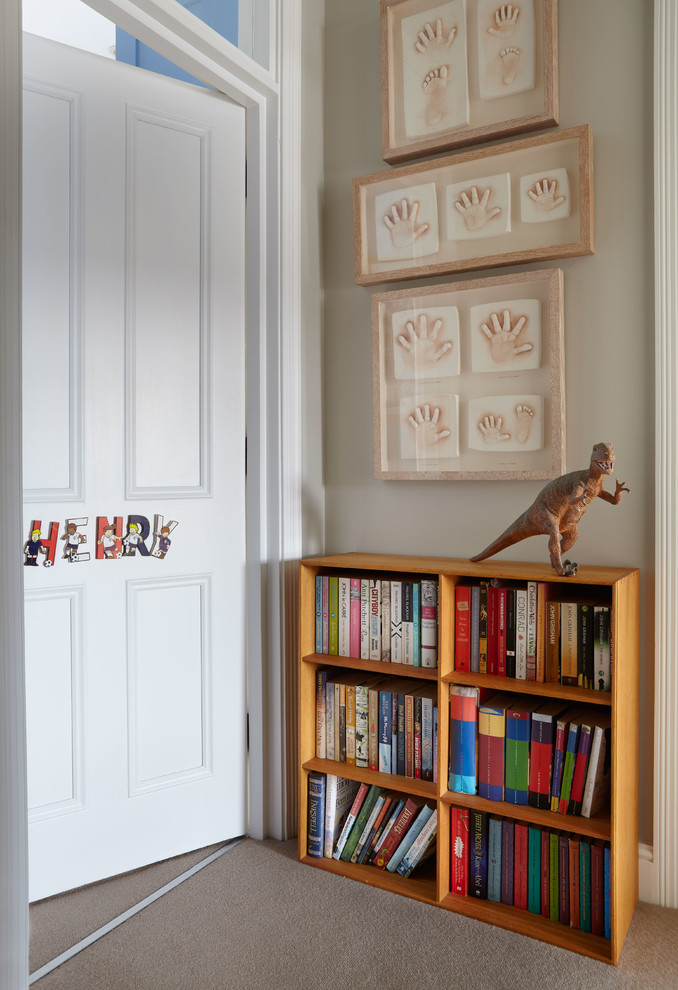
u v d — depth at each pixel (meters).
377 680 2.17
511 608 1.87
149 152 2.08
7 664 1.42
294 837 2.33
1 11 1.39
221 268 2.24
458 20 2.17
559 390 2.02
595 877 1.76
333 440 2.46
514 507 2.13
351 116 2.42
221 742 2.26
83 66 1.95
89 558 1.97
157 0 1.81
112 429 2.01
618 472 1.97
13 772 1.43
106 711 2.01
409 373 2.26
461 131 2.17
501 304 2.11
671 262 1.86
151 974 1.65
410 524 2.31
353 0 2.40
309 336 2.41
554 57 2.02
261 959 1.70
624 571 1.86
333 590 2.15
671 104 1.85
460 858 1.95
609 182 1.98
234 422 2.28
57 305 1.91
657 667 1.89
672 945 1.75
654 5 1.88
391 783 1.99
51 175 1.90
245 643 2.31
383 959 1.70
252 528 2.30
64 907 1.90
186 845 2.19
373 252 2.32
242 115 2.29
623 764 1.74
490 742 1.88
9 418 1.42
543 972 1.65
